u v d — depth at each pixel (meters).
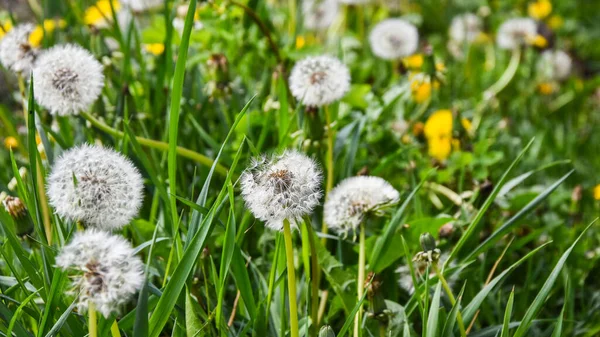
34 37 1.14
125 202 0.78
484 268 0.97
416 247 0.93
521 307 0.95
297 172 0.76
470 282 0.94
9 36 0.95
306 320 0.82
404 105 1.27
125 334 0.81
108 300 0.70
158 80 1.06
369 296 0.84
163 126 1.08
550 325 0.92
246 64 1.21
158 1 1.27
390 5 1.80
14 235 0.81
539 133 1.34
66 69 0.86
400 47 1.25
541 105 1.49
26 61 0.95
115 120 1.04
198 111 1.08
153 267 0.89
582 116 1.49
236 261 0.82
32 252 0.89
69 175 0.77
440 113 1.14
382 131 1.11
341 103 1.11
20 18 1.33
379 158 1.11
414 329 0.90
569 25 1.95
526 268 1.00
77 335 0.79
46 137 0.92
